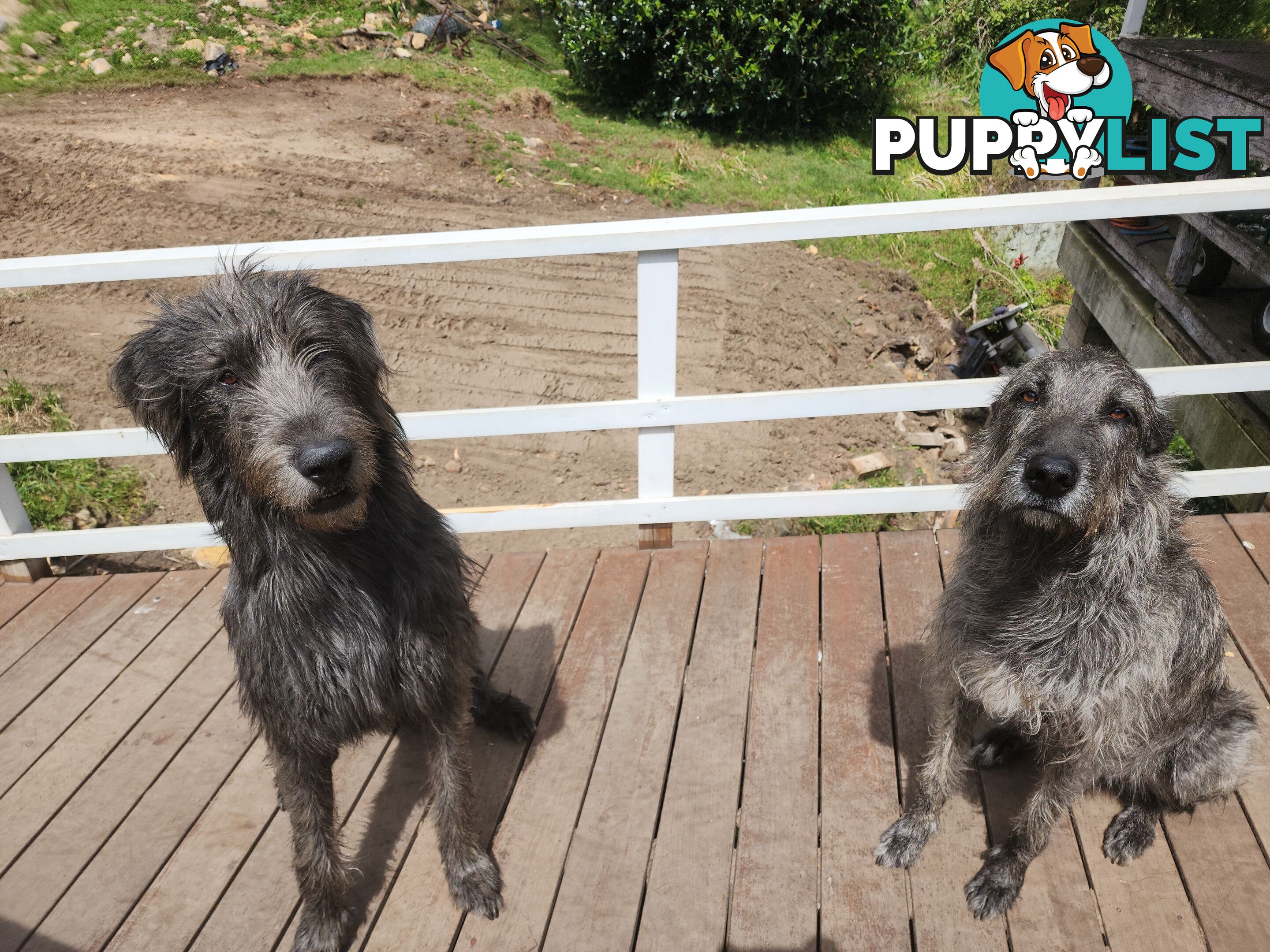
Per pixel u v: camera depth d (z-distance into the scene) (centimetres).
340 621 139
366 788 174
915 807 158
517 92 784
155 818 170
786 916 150
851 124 849
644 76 827
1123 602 138
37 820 170
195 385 128
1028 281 602
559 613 216
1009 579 144
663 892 154
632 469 401
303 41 812
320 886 145
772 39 745
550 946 147
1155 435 139
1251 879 151
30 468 325
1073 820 163
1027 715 144
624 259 558
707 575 226
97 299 451
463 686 154
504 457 403
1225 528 233
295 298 133
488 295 508
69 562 277
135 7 793
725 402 213
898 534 236
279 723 141
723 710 188
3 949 149
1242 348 281
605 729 184
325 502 126
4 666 206
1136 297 361
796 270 585
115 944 149
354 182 595
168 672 204
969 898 149
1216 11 481
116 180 554
